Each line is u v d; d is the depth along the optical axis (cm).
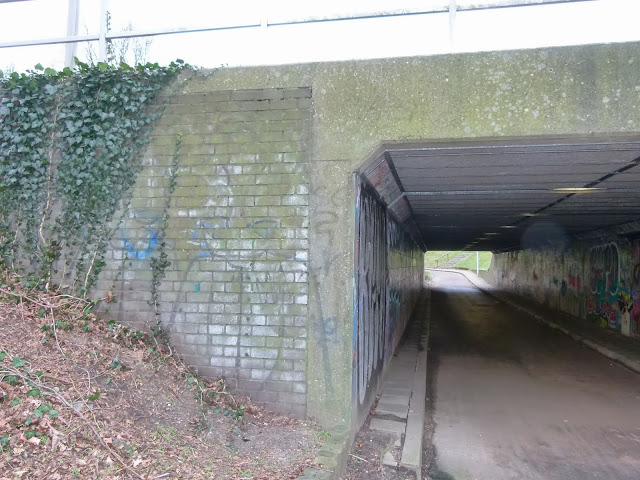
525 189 668
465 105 416
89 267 477
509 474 454
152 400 383
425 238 1839
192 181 462
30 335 402
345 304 430
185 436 354
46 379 346
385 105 428
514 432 562
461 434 555
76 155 482
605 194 696
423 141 427
